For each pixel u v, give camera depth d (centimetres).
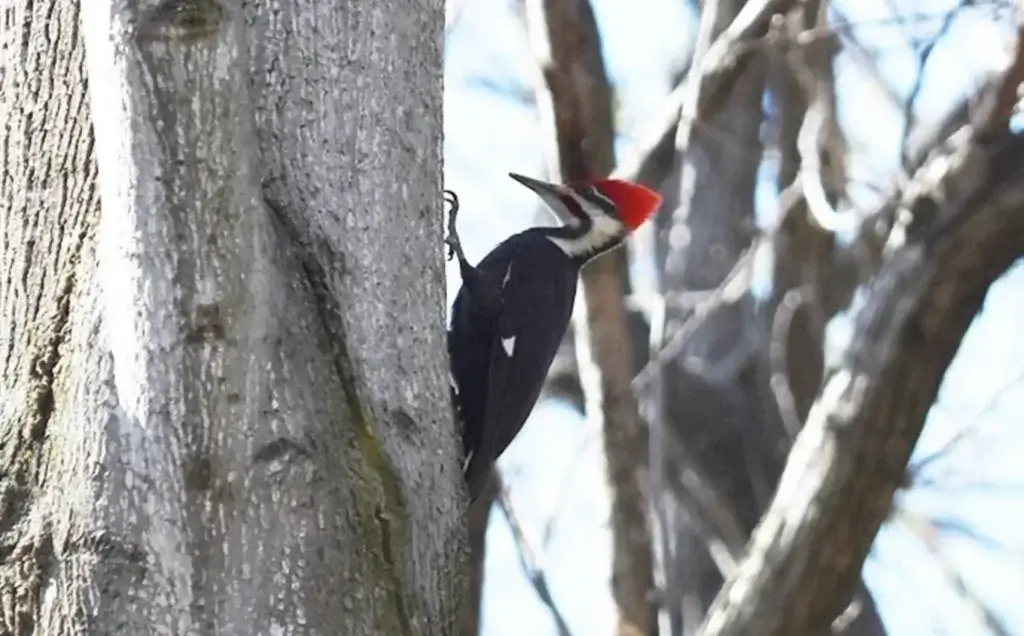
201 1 618
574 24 1184
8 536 686
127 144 637
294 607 675
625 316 1266
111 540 666
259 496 672
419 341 773
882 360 1123
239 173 644
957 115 1443
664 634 1188
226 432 663
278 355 689
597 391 1238
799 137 1487
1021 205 1109
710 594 1491
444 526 766
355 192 762
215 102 632
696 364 1628
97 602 665
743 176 1675
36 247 744
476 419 1034
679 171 1355
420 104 805
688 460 1497
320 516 688
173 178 638
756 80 1677
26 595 676
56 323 720
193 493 664
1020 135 1129
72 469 679
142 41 621
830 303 1585
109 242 659
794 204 1473
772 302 1612
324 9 771
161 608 667
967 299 1124
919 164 1412
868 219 1284
